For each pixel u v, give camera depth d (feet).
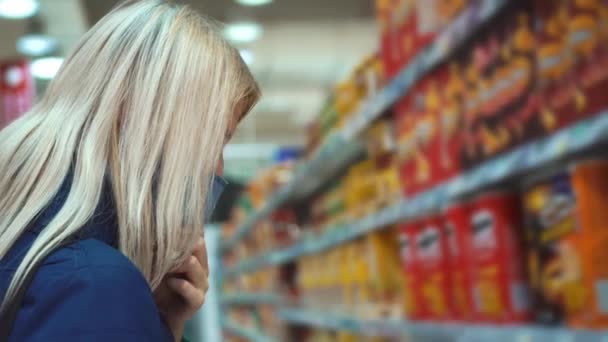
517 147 4.27
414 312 6.45
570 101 3.68
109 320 2.16
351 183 9.05
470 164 4.99
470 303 5.11
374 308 8.04
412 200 6.19
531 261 4.28
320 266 11.51
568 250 3.85
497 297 4.67
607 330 3.50
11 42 20.03
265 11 20.76
